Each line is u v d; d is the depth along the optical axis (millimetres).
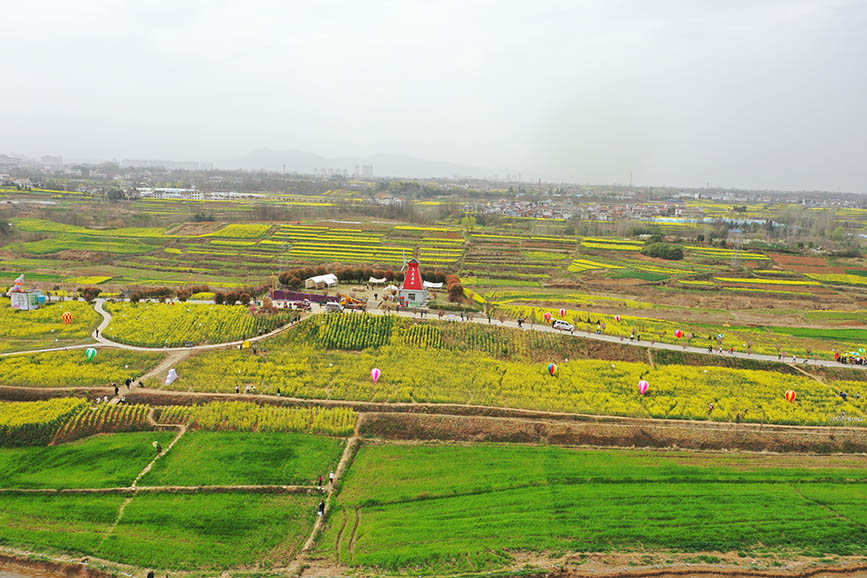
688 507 58625
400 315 104500
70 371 81062
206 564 49750
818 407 80875
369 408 75625
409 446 69562
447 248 199375
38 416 70000
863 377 91188
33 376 79125
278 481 61188
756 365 93938
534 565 49812
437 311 110812
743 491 62125
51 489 59031
